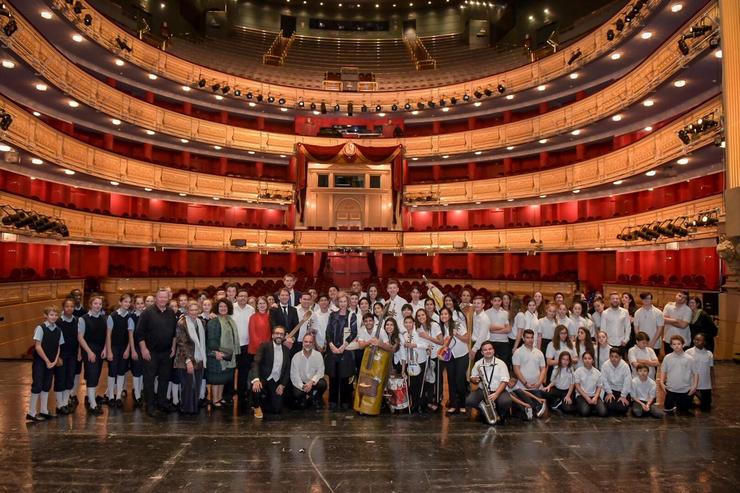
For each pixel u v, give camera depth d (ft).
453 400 24.99
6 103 44.70
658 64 51.19
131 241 71.51
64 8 57.41
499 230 83.05
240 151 90.17
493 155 90.58
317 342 26.76
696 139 44.21
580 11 97.25
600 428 22.44
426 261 93.61
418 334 25.25
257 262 89.76
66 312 23.97
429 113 95.25
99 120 69.51
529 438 21.02
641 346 25.95
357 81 102.32
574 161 79.05
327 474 17.08
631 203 70.74
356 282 32.22
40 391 22.80
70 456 18.45
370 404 24.31
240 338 26.78
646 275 64.54
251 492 15.69
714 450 19.65
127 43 73.05
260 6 121.70
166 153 87.35
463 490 15.97
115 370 25.77
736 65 26.17
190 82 82.94
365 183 96.02
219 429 21.86
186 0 106.52
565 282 72.54
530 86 81.71
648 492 15.94
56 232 54.60
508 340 28.22
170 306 26.55
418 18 123.95
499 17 111.65
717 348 40.01
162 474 16.93
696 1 49.32
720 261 50.06
